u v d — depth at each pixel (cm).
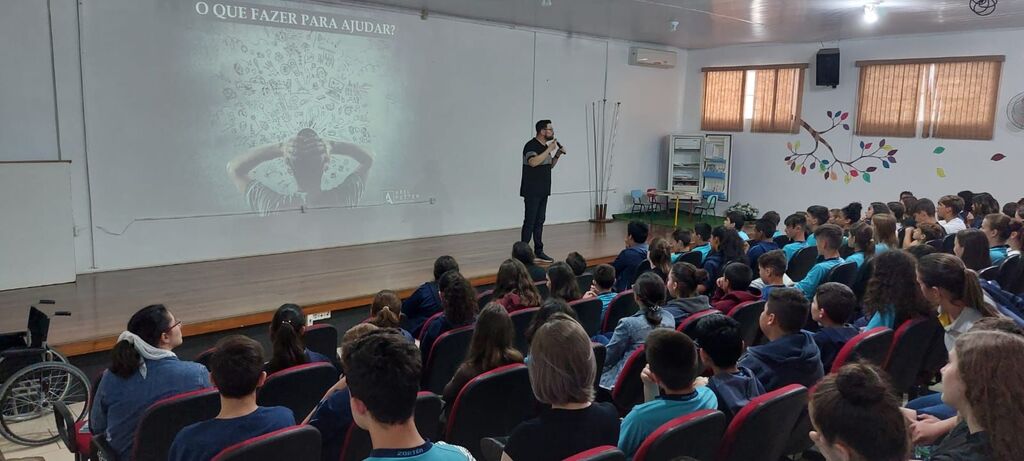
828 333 292
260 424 196
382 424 142
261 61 712
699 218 1104
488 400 252
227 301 543
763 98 1083
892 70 952
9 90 576
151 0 638
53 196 577
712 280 491
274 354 289
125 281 606
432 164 869
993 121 877
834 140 1015
